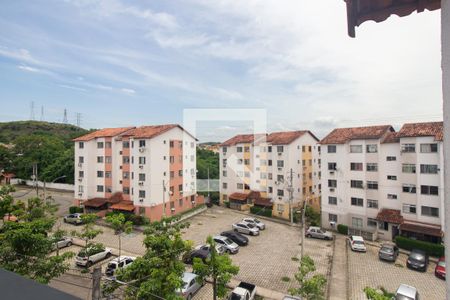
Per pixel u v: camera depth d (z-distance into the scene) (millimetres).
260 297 13711
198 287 14188
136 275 9273
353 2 2281
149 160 27234
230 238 22156
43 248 10625
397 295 12969
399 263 18781
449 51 1496
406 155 22844
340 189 26469
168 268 9367
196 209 32125
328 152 27359
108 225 25828
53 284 13938
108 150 31359
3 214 18141
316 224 28000
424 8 2201
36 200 19812
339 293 14539
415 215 22312
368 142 25188
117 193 31188
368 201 25078
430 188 21531
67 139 58469
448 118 1474
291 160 32250
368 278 16516
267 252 20297
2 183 46094
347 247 21828
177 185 30672
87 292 12930
